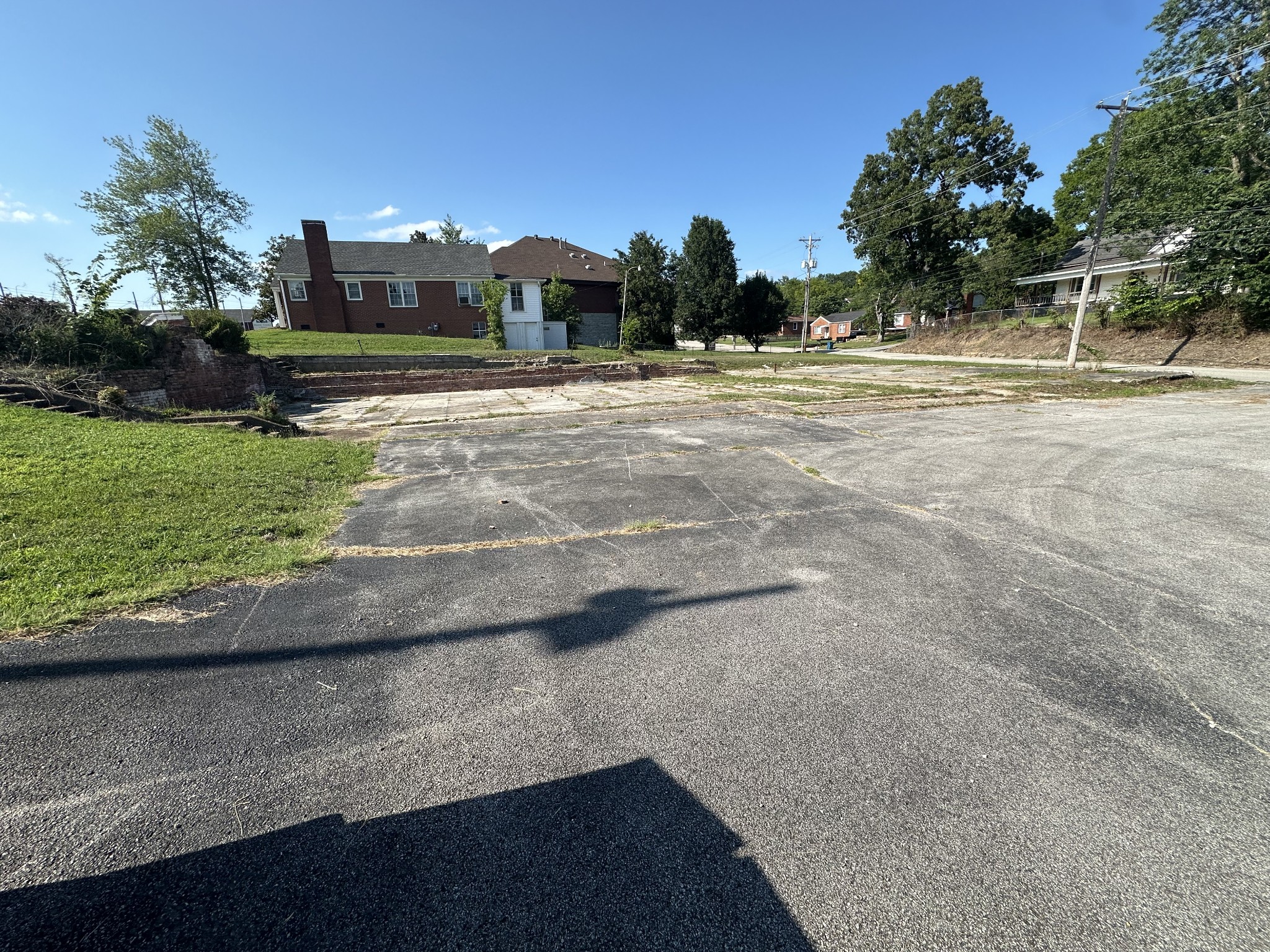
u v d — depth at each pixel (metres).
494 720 2.35
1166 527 4.59
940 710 2.39
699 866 1.69
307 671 2.69
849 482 6.17
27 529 4.11
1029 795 1.93
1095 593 3.46
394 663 2.77
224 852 1.73
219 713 2.37
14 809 1.87
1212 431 8.59
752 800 1.93
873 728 2.28
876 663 2.74
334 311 30.06
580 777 2.04
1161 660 2.74
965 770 2.05
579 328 39.34
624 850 1.75
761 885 1.64
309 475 6.50
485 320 33.06
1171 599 3.37
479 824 1.84
